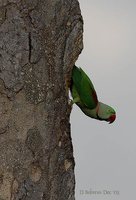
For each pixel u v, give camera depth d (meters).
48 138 10.44
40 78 10.33
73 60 11.46
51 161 10.56
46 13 10.59
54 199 10.66
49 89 10.49
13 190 9.90
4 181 9.81
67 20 11.08
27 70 10.12
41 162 10.30
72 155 11.12
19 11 10.07
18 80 10.00
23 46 10.08
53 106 10.58
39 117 10.28
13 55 9.96
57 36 10.82
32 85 10.19
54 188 10.64
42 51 10.39
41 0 10.46
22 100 10.05
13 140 9.93
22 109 10.04
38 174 10.27
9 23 9.96
